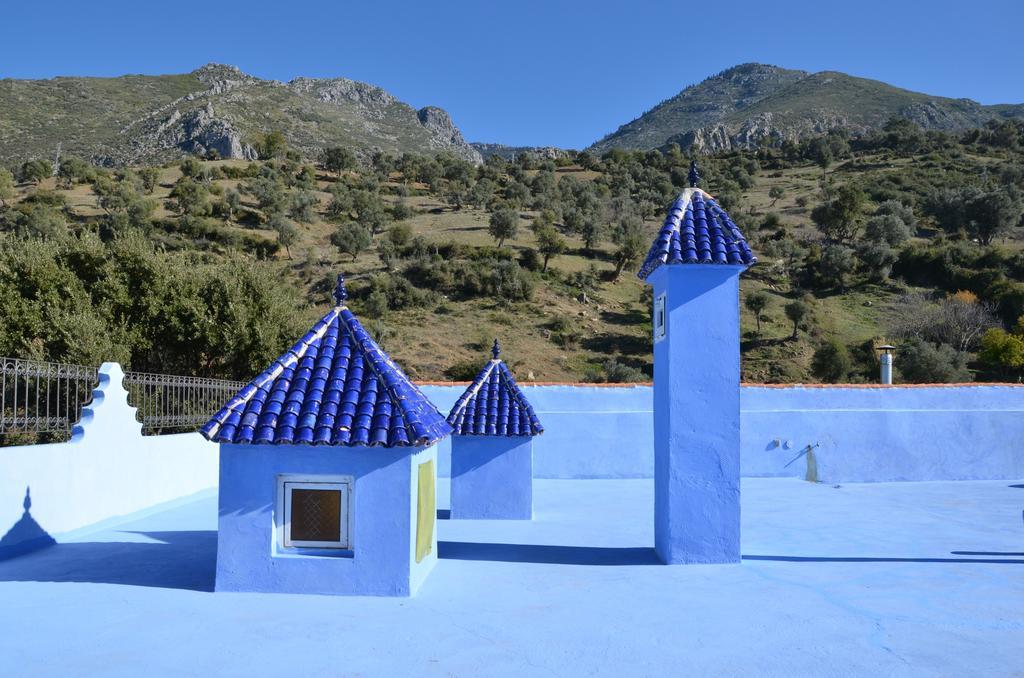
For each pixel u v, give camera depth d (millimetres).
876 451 16109
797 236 59125
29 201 57219
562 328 42062
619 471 16641
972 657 4824
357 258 51000
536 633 5293
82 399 15086
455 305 44500
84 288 19078
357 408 6473
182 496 12469
